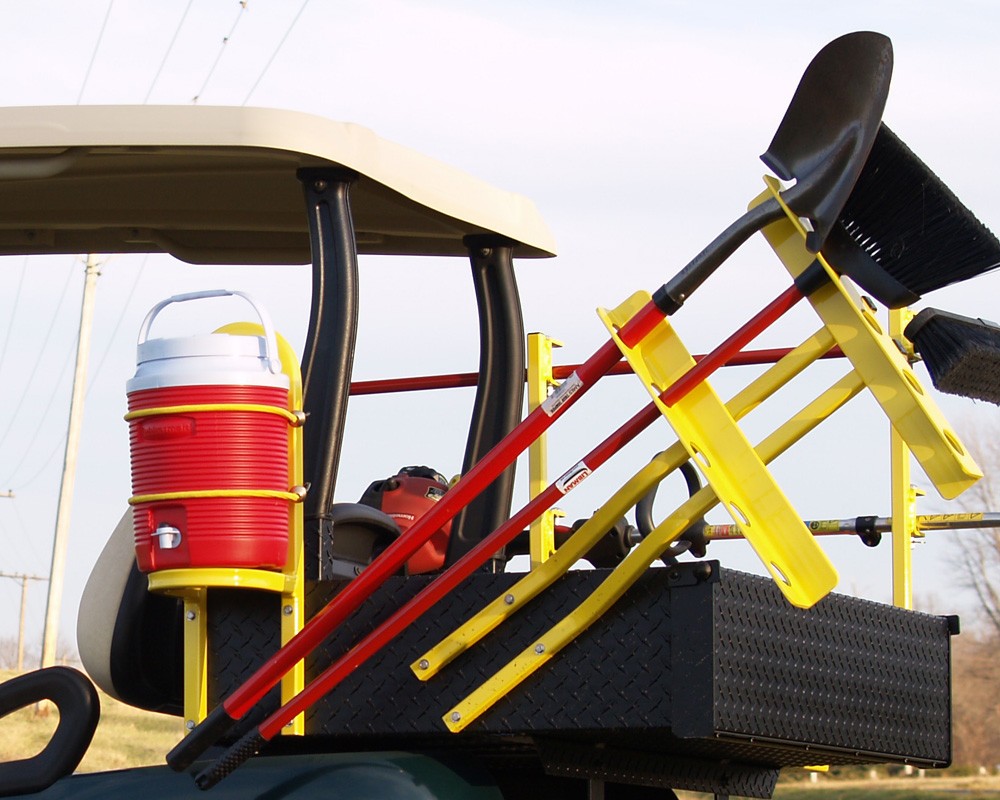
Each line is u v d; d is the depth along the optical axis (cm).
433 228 420
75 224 421
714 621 284
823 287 289
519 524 297
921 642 359
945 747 365
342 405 332
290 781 312
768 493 280
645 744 323
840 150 272
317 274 340
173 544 312
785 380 290
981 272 282
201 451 312
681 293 282
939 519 387
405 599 317
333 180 343
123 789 330
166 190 392
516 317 414
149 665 356
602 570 297
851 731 325
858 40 273
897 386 282
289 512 323
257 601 329
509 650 304
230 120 329
